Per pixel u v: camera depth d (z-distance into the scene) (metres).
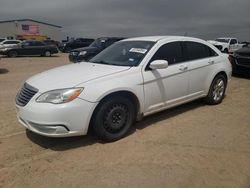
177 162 4.13
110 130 4.73
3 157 4.33
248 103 7.16
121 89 4.70
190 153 4.40
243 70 11.03
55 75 4.89
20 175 3.84
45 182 3.68
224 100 7.39
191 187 3.54
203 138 4.95
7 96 8.08
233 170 3.92
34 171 3.94
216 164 4.07
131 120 5.01
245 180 3.69
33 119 4.34
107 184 3.61
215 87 6.77
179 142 4.79
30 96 4.51
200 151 4.46
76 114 4.33
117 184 3.61
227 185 3.58
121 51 5.73
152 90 5.21
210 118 5.96
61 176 3.81
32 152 4.48
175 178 3.72
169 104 5.63
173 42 5.81
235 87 9.30
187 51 6.03
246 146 4.65
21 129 5.40
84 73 4.82
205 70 6.32
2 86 9.70
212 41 28.72
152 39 5.78
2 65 17.47
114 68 5.01
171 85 5.55
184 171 3.89
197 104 6.93
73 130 4.38
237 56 11.12
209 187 3.54
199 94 6.35
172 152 4.43
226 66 6.91
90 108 4.42
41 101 4.34
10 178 3.78
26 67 16.34
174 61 5.69
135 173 3.85
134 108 5.05
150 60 5.26
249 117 6.06
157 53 5.43
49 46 27.53
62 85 4.39
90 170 3.94
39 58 24.58
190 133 5.16
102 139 4.73
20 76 12.31
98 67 5.16
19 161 4.21
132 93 4.90
